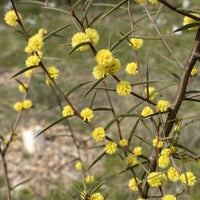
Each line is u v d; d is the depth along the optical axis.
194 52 2.02
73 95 9.62
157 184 2.10
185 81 2.10
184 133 7.02
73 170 7.29
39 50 2.12
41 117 8.86
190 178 2.06
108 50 1.89
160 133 2.19
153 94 2.24
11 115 9.09
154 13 2.47
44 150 7.81
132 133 2.21
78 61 12.01
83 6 1.99
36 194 6.55
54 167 7.39
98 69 1.93
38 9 15.78
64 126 8.55
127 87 2.03
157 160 2.14
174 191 5.59
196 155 2.12
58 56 11.99
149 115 2.10
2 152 3.41
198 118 2.21
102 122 8.55
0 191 6.71
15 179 7.08
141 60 10.89
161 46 11.85
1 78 11.46
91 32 1.89
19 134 8.32
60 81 10.61
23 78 11.22
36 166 7.43
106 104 9.23
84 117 2.15
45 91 9.38
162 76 9.86
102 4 2.20
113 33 13.53
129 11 2.54
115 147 2.19
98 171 6.96
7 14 2.15
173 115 2.14
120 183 6.25
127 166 2.26
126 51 10.74
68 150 7.77
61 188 6.71
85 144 7.95
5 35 14.20
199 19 1.85
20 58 12.74
